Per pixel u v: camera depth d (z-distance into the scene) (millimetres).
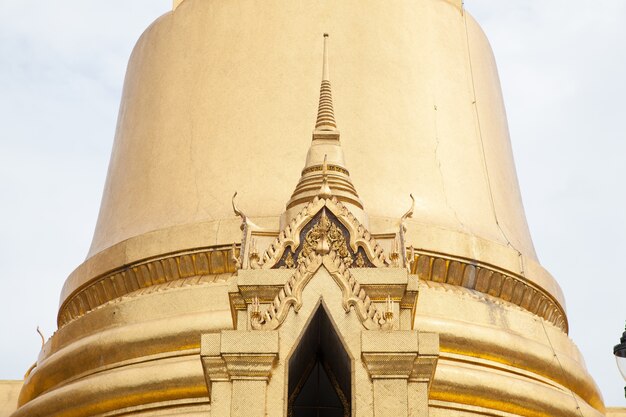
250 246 23578
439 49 35375
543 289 32469
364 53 33844
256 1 34906
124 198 33719
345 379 21922
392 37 34562
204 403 27312
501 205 33906
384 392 20359
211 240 30094
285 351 20844
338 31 34094
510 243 32969
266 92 33125
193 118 33500
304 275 21562
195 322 28250
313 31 34062
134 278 31156
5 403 35812
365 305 21219
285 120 32531
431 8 36156
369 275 21859
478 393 28031
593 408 31438
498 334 29391
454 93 34781
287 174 31500
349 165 31703
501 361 29391
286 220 25062
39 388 31469
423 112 33625
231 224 30141
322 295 21391
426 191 32062
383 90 33344
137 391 27859
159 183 32969
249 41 34219
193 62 34688
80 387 28844
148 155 33812
